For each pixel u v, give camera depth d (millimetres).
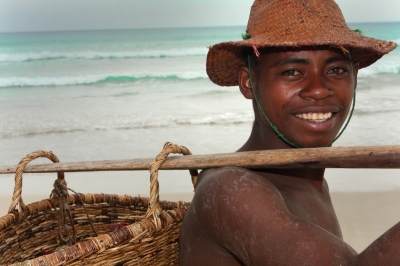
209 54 1832
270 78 1608
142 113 10359
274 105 1606
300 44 1480
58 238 2875
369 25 55750
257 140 1754
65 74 16188
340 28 1624
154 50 24172
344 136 7844
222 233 1397
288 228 1273
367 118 9133
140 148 7785
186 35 39750
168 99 11875
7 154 7520
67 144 8086
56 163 2502
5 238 2531
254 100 1753
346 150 1298
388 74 14953
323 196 1822
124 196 2920
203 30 51469
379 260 1110
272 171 1653
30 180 6297
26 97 12602
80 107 11141
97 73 16219
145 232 1910
